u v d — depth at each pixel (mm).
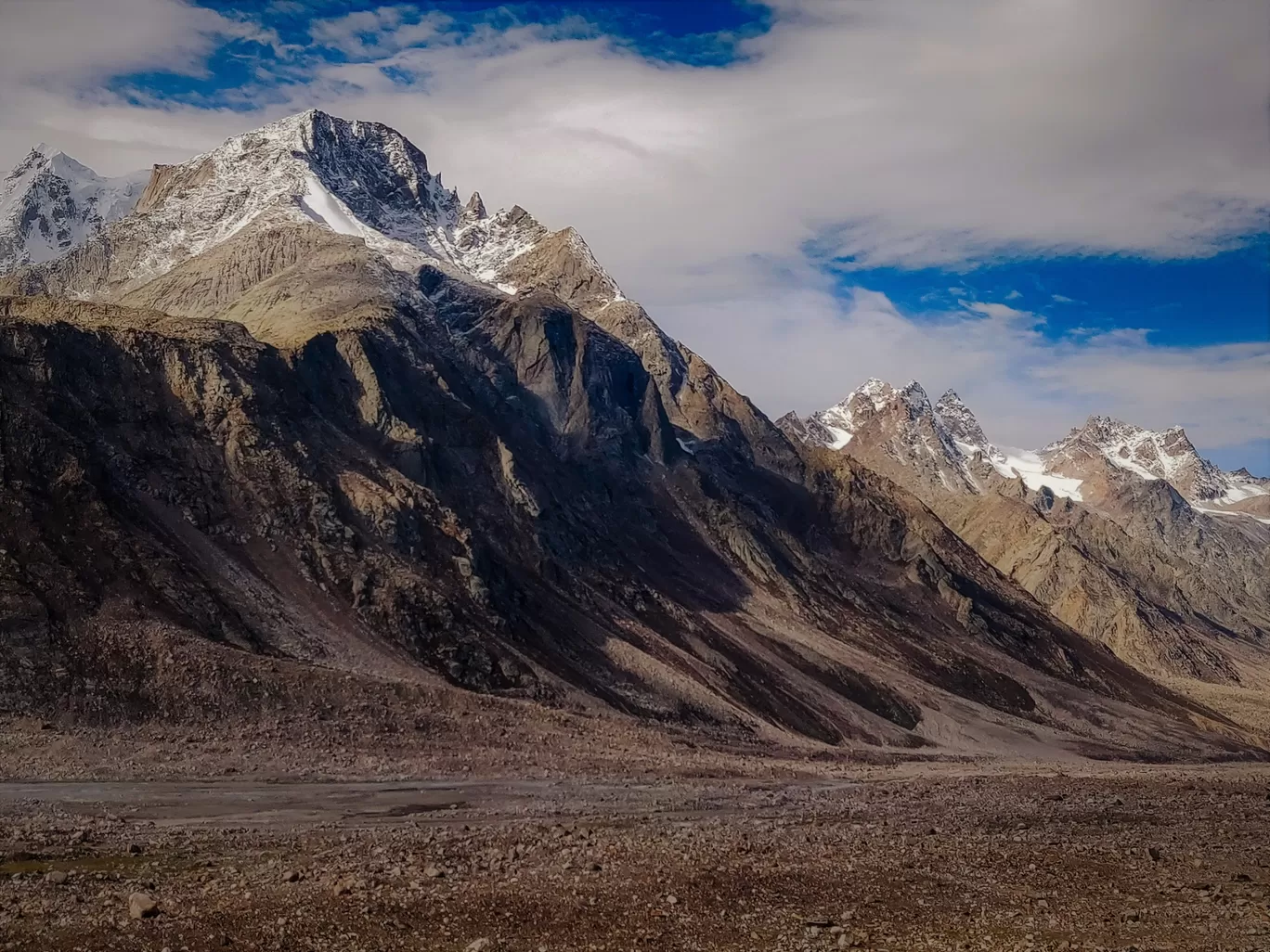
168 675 104875
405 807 84875
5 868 56656
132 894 50938
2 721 92562
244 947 45688
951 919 57500
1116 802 117250
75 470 123250
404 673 130125
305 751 100750
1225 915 61594
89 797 78062
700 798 103812
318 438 168750
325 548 145875
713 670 193750
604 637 180250
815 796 113062
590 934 50375
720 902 57094
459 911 52031
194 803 79500
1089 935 55812
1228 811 112750
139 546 121562
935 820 94750
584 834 74875
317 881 56000
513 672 145625
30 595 104812
